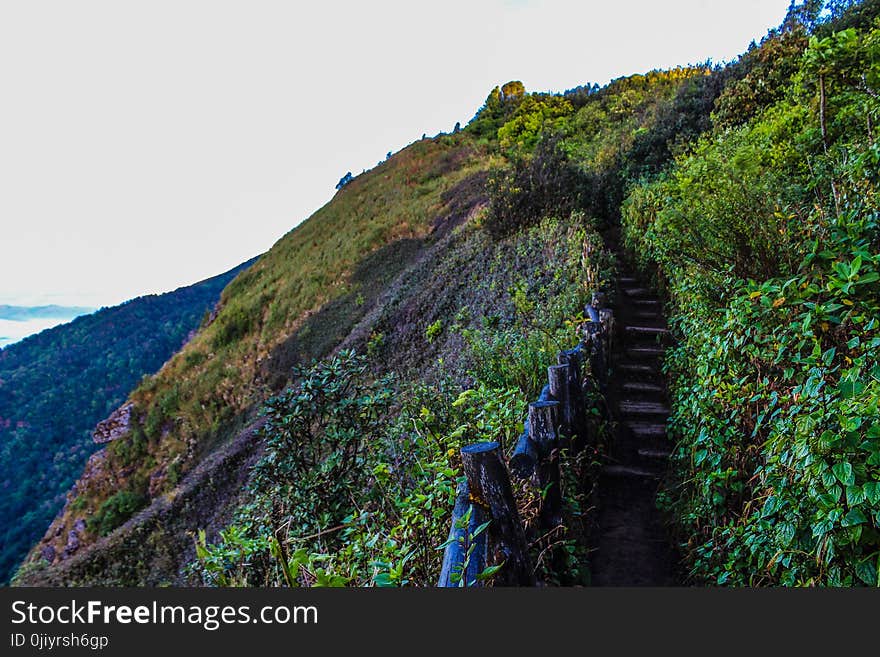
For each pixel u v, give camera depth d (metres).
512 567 2.06
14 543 56.00
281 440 5.24
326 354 24.19
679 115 15.81
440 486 2.42
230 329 36.00
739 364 3.47
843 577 1.90
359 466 5.01
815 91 6.53
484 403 4.05
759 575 2.50
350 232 36.09
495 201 16.00
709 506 3.21
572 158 20.31
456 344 12.05
